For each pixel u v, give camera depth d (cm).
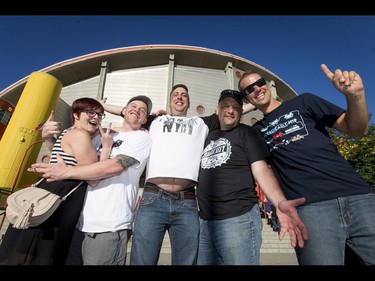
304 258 193
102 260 186
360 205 182
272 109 265
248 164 225
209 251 214
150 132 264
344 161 207
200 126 269
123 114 291
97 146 239
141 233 209
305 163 210
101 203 201
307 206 198
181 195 226
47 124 242
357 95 181
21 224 158
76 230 200
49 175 188
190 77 1762
